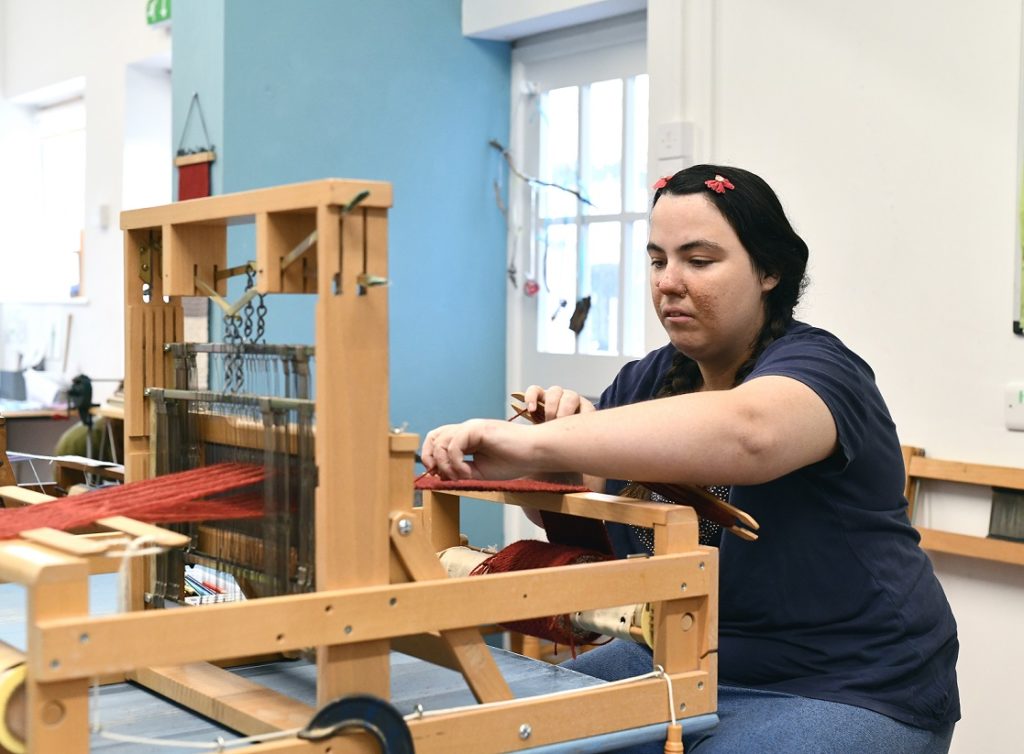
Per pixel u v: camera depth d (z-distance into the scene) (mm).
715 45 2924
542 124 3760
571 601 1034
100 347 4938
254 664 1277
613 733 1062
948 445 2467
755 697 1320
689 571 1116
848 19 2629
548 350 3766
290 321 3363
